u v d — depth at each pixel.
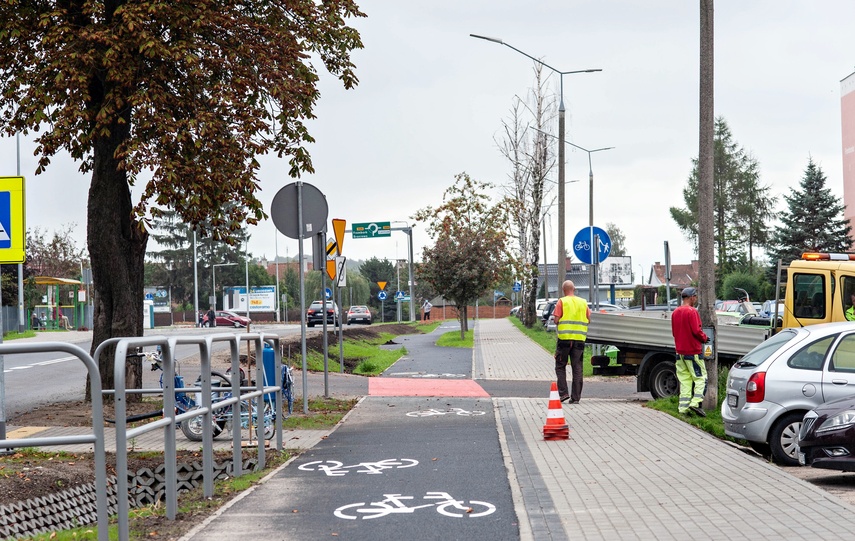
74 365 28.39
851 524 7.17
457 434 13.41
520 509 8.07
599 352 20.89
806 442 9.99
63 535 7.41
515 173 54.00
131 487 10.13
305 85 16.56
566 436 12.61
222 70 15.77
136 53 14.79
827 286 15.50
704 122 15.14
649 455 11.05
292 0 16.50
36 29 14.81
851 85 65.81
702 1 14.91
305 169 17.22
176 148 14.91
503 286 53.97
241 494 9.00
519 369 26.86
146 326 73.25
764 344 12.28
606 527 7.28
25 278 62.56
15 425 13.83
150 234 16.42
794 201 68.50
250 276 116.25
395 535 7.23
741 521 7.36
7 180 10.31
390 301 125.88
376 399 18.58
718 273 87.94
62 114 14.49
